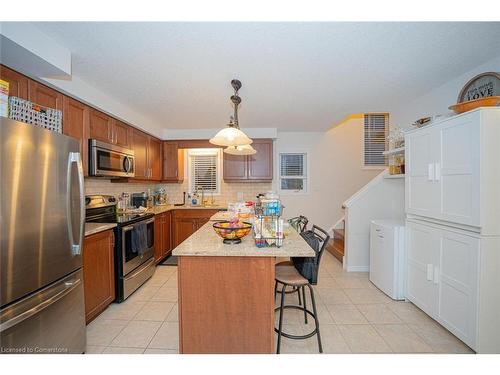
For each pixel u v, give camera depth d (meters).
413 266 2.40
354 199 3.55
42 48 1.58
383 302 2.56
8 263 1.23
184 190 4.93
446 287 1.96
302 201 5.09
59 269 1.54
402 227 2.58
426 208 2.17
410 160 2.41
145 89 2.55
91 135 2.56
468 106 1.82
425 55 1.92
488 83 1.99
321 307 2.46
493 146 1.63
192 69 2.10
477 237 1.66
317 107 3.20
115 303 2.56
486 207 1.64
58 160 1.53
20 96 1.81
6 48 1.46
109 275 2.43
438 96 2.58
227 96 2.76
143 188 4.41
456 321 1.85
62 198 1.56
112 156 2.81
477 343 1.66
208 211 4.27
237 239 1.72
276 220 1.64
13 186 1.25
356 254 3.55
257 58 1.93
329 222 5.08
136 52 1.83
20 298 1.30
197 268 1.57
